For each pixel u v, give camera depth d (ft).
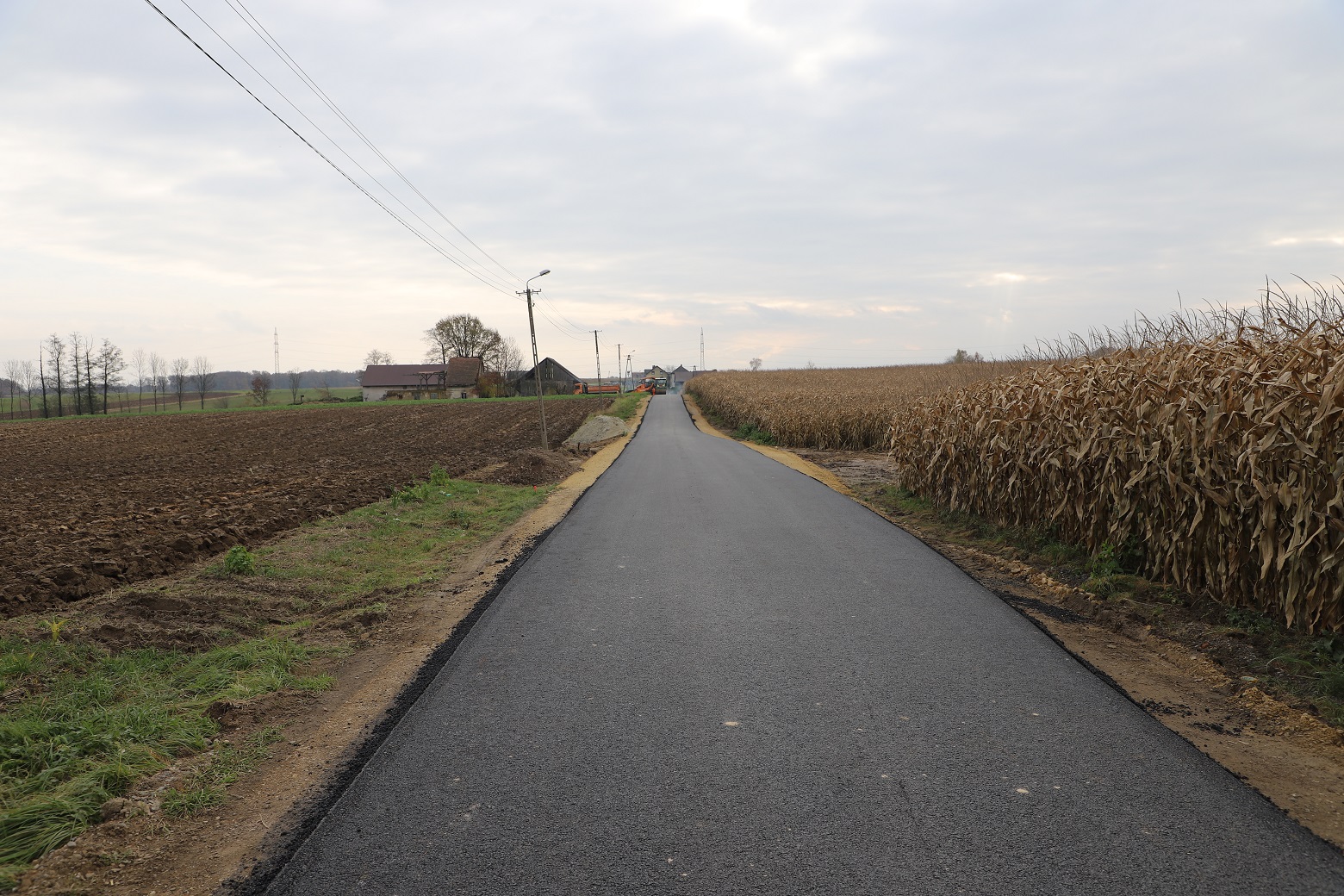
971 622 18.99
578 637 18.38
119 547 29.22
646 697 14.55
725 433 121.90
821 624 18.92
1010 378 34.94
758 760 11.89
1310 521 16.62
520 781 11.42
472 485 49.80
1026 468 28.96
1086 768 11.50
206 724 13.85
